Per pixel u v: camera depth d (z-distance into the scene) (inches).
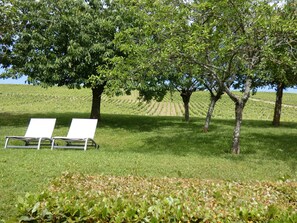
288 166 378.3
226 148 490.9
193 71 460.1
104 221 144.6
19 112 1013.8
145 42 462.9
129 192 202.1
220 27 426.0
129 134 625.3
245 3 401.1
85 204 154.9
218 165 368.8
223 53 398.3
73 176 263.1
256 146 514.3
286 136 630.5
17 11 668.1
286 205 189.3
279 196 209.3
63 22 646.5
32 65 661.9
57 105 1667.1
